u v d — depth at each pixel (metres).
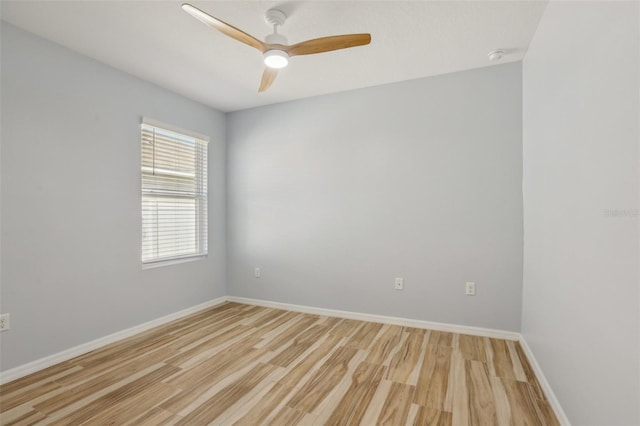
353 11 2.01
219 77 2.98
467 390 1.96
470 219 2.86
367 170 3.25
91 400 1.86
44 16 2.04
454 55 2.58
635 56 0.99
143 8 1.97
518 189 2.70
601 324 1.23
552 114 1.83
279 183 3.71
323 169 3.47
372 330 2.98
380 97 3.19
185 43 2.38
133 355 2.46
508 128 2.73
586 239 1.36
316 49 2.00
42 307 2.26
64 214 2.40
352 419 1.69
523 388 1.98
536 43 2.21
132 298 2.89
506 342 2.68
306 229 3.56
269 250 3.78
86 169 2.54
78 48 2.43
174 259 3.35
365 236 3.27
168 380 2.08
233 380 2.08
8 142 2.10
